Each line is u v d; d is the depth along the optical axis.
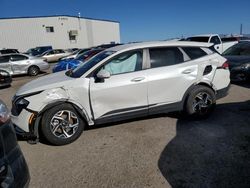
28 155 4.05
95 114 4.47
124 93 4.54
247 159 3.60
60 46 40.59
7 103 7.98
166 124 5.06
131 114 4.70
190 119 5.25
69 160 3.83
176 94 4.92
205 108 5.19
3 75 10.88
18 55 15.12
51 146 4.34
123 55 4.65
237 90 7.76
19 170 2.28
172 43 5.04
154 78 4.69
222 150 3.89
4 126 2.22
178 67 4.89
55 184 3.22
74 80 4.37
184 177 3.24
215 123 5.03
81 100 4.36
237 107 6.01
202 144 4.13
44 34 39.12
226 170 3.34
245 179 3.13
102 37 47.00
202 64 5.06
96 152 4.03
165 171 3.39
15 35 37.84
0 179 2.05
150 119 5.36
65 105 4.29
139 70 4.68
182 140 4.31
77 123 4.43
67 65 11.38
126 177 3.29
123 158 3.79
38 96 4.18
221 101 6.59
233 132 4.55
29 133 4.20
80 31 42.12
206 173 3.30
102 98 4.45
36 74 15.70
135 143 4.28
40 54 28.72
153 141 4.32
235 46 9.92
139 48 4.76
